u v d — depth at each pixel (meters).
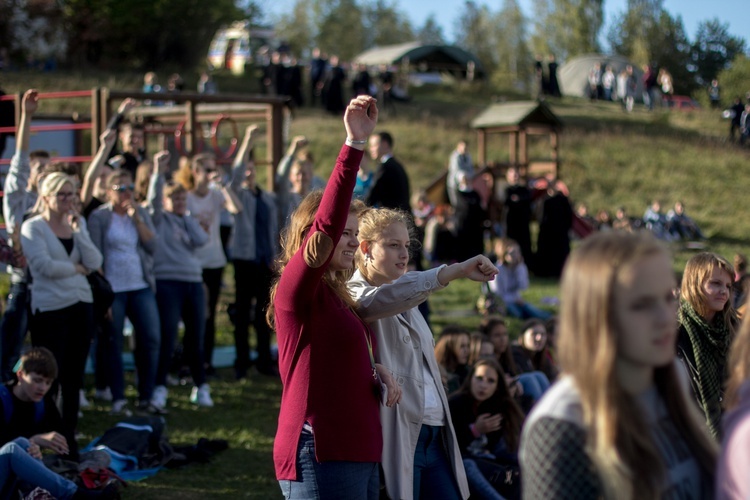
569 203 16.19
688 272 3.99
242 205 8.51
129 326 9.54
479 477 5.31
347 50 75.62
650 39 66.31
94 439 6.52
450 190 18.16
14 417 5.41
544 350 7.44
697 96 55.69
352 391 3.32
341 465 3.26
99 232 7.05
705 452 2.07
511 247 12.43
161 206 7.54
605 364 1.96
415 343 3.79
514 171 18.53
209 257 8.43
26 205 6.82
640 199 25.86
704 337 3.95
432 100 39.12
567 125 33.88
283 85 33.38
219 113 11.93
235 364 8.75
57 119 12.62
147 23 39.00
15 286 6.70
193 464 6.43
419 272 3.61
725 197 26.75
